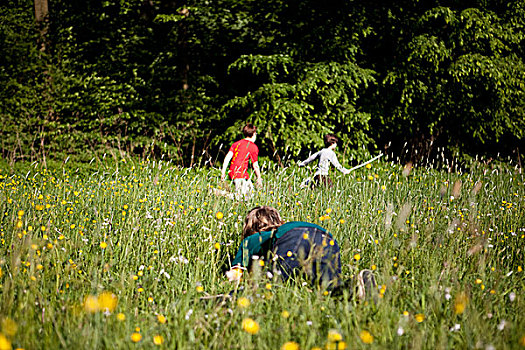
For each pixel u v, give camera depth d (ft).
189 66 43.39
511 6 40.45
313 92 38.70
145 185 21.40
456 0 40.06
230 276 9.80
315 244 9.50
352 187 20.94
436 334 7.79
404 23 38.88
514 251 14.32
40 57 39.42
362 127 40.88
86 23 41.81
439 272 10.71
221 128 40.88
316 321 7.97
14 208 15.71
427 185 24.49
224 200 17.72
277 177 20.67
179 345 7.11
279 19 40.45
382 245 12.53
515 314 8.75
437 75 39.81
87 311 7.53
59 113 39.52
